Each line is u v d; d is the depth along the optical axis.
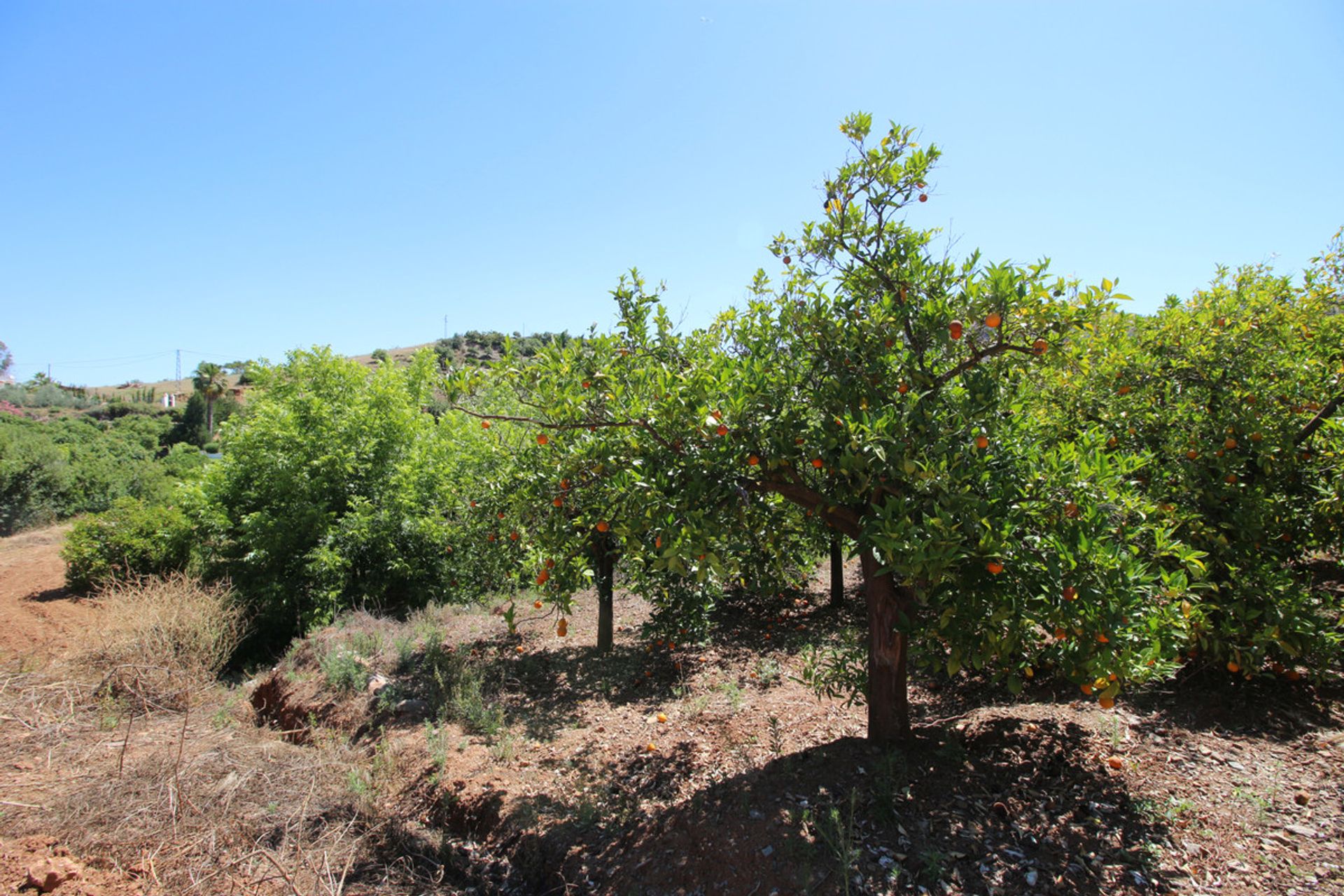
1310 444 4.50
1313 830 2.92
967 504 2.81
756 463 3.44
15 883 3.38
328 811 4.27
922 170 3.42
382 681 6.36
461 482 9.15
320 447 11.53
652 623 6.36
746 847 3.19
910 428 3.19
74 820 3.95
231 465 11.47
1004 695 4.92
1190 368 4.91
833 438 3.27
